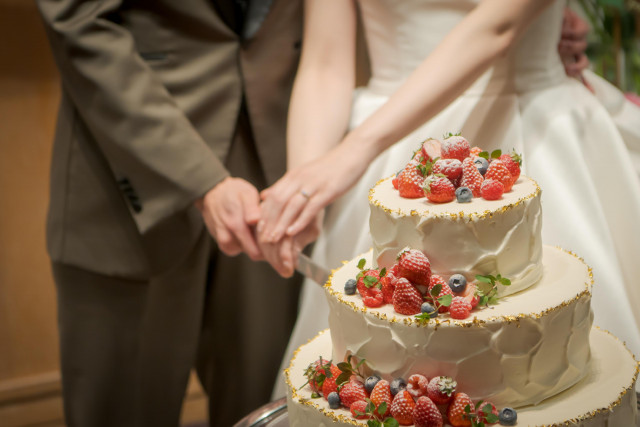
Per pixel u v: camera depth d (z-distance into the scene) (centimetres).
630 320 145
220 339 215
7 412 273
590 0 235
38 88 255
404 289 106
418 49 179
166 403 208
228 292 208
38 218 264
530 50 172
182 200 172
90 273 194
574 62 188
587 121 170
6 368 272
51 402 278
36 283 269
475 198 113
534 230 114
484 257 109
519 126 169
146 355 201
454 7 174
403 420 102
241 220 169
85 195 187
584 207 158
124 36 173
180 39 182
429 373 106
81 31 169
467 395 105
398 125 159
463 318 104
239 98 189
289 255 164
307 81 187
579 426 103
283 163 195
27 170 259
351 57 191
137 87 171
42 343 275
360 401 106
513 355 105
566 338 109
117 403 204
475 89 177
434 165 115
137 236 186
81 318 198
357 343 112
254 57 189
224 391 220
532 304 108
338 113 184
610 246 154
